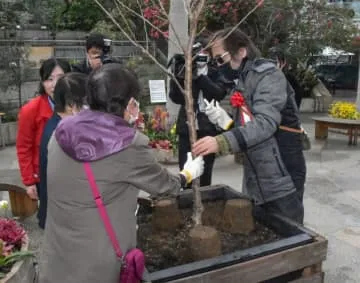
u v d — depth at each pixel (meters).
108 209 1.69
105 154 1.64
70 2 12.30
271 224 2.64
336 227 4.12
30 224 4.25
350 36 10.70
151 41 10.38
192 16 2.36
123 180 1.68
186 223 2.71
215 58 2.65
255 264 2.13
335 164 6.34
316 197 4.94
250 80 2.48
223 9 9.34
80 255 1.69
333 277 3.21
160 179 1.79
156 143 6.23
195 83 3.59
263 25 10.16
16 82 8.29
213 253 2.24
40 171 2.81
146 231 2.63
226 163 6.36
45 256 1.82
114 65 1.79
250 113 2.50
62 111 2.54
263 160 2.59
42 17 11.97
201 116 3.63
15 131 7.80
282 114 2.72
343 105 8.19
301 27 10.35
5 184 4.18
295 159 2.78
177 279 1.98
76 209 1.68
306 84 11.78
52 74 2.94
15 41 8.48
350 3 12.21
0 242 2.59
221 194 3.04
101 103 1.72
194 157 2.27
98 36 3.74
